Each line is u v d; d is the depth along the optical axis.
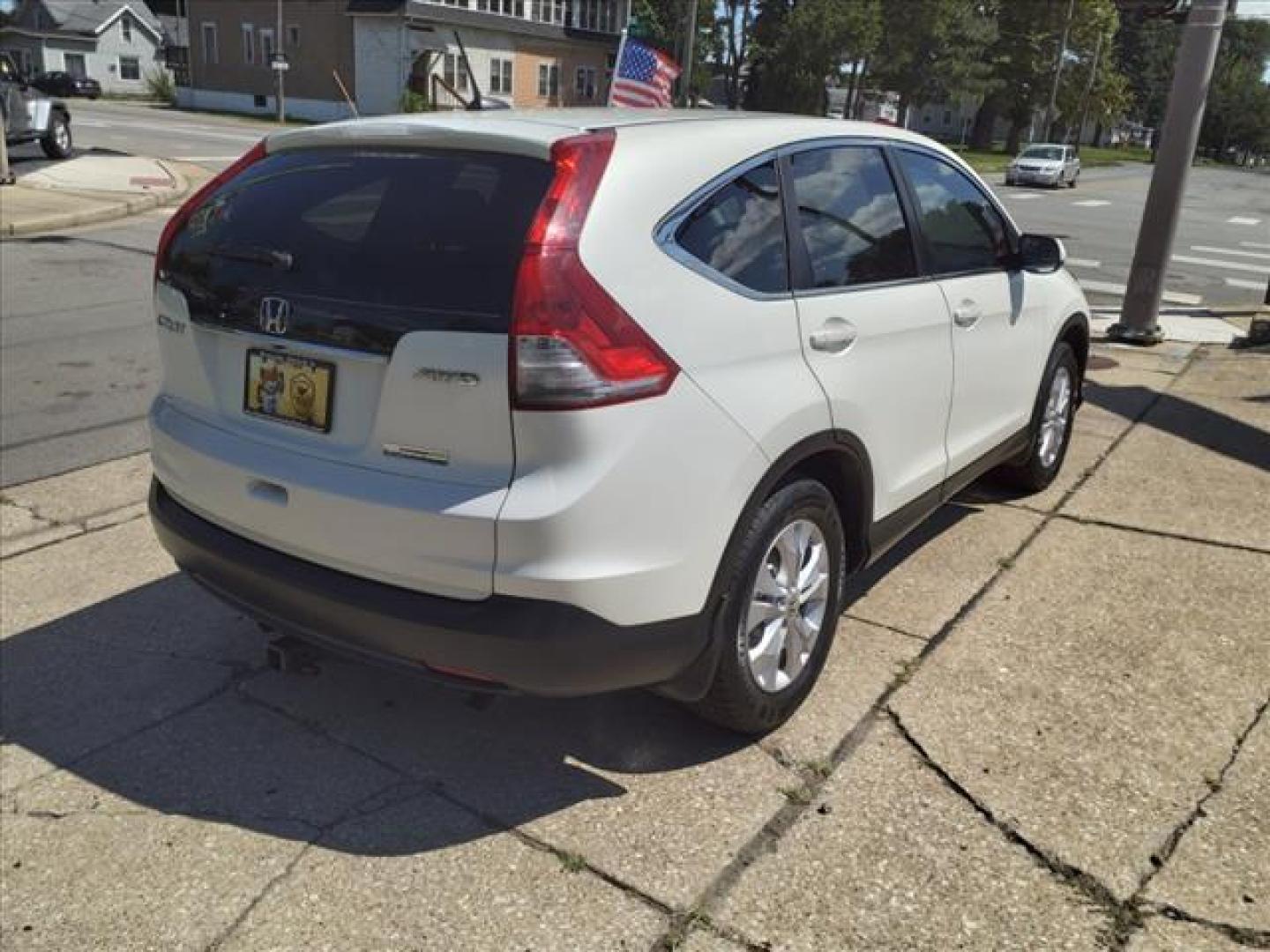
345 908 2.60
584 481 2.51
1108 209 25.55
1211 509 5.02
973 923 2.51
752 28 47.94
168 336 3.28
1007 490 5.25
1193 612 3.99
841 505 3.49
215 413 3.13
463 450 2.58
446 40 45.19
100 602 4.17
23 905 2.64
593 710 3.42
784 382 2.97
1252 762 3.08
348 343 2.71
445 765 3.15
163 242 3.36
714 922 2.53
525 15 48.66
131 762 3.19
